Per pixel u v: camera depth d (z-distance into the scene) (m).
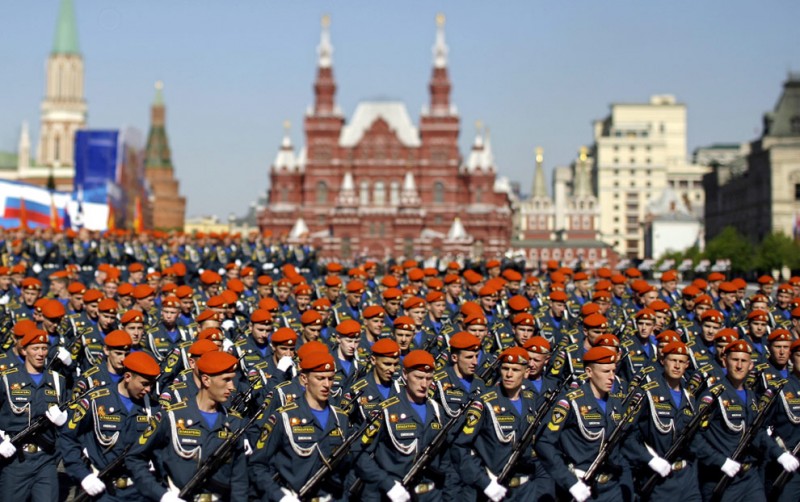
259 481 16.64
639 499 19.25
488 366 22.73
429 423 17.58
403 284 45.31
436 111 199.50
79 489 21.08
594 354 18.44
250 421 17.14
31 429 18.50
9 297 36.78
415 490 17.50
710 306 31.53
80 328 27.48
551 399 18.50
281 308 36.50
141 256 59.47
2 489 18.53
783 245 155.75
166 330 27.80
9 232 61.56
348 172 198.88
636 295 35.69
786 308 37.75
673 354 19.38
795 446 20.62
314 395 16.84
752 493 19.61
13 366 19.28
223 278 46.91
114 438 17.62
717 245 173.38
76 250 57.09
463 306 27.62
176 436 16.19
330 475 16.94
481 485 17.30
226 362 16.25
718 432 19.72
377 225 194.25
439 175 198.50
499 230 198.38
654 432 19.03
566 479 17.52
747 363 20.02
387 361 18.34
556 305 32.91
